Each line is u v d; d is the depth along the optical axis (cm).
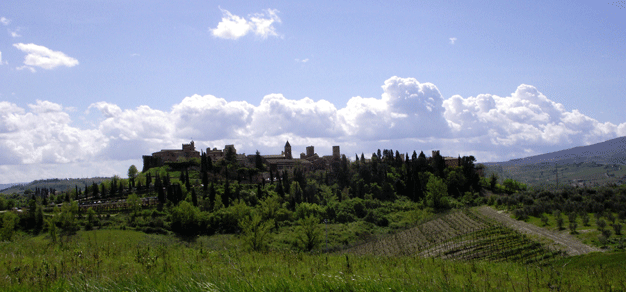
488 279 1712
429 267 2158
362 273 1600
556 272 2180
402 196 14762
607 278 2055
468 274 1917
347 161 18562
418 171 16362
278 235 9200
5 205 14200
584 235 6172
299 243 8106
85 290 1127
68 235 8462
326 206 12075
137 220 10356
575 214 7438
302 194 13650
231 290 1082
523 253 5547
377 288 1145
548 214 8475
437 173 16400
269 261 1902
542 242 6019
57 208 10956
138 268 1562
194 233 9744
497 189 16438
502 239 6512
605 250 5106
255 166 18350
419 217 10450
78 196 15362
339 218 11175
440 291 1209
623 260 4044
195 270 1530
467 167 16150
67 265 1543
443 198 12388
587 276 2220
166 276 1303
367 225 10506
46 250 2105
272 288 1112
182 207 10062
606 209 8138
